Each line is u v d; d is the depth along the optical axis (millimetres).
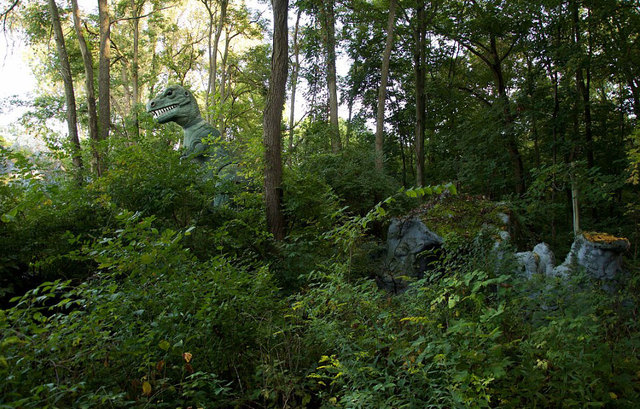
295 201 8328
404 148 26875
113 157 8070
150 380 2963
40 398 2369
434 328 3174
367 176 11547
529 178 17594
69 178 8078
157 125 8312
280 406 3393
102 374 2855
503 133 16531
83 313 2973
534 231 12148
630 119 16656
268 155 8359
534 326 3588
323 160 12641
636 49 16141
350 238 4504
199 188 7387
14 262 5754
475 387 2748
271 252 7227
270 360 3502
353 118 22297
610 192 8328
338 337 3605
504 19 17156
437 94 20359
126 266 3395
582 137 15891
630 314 4285
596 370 2967
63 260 6164
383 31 21500
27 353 2529
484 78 22672
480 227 7523
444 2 18609
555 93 15633
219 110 10703
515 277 4395
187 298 3484
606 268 5934
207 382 3055
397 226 8391
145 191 6867
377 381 3037
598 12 14094
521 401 2885
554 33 15898
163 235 3410
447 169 17656
